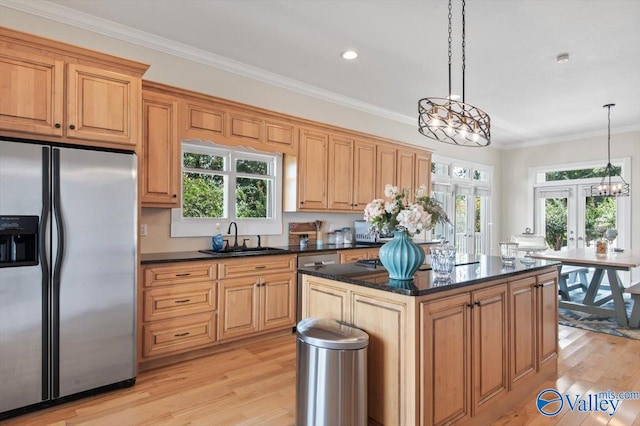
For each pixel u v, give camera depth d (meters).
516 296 2.47
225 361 3.09
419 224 2.04
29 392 2.23
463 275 2.24
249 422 2.20
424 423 1.80
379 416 1.96
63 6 2.86
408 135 5.89
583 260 4.27
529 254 5.02
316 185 4.33
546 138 7.04
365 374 1.90
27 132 2.26
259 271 3.50
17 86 2.24
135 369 2.64
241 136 3.66
